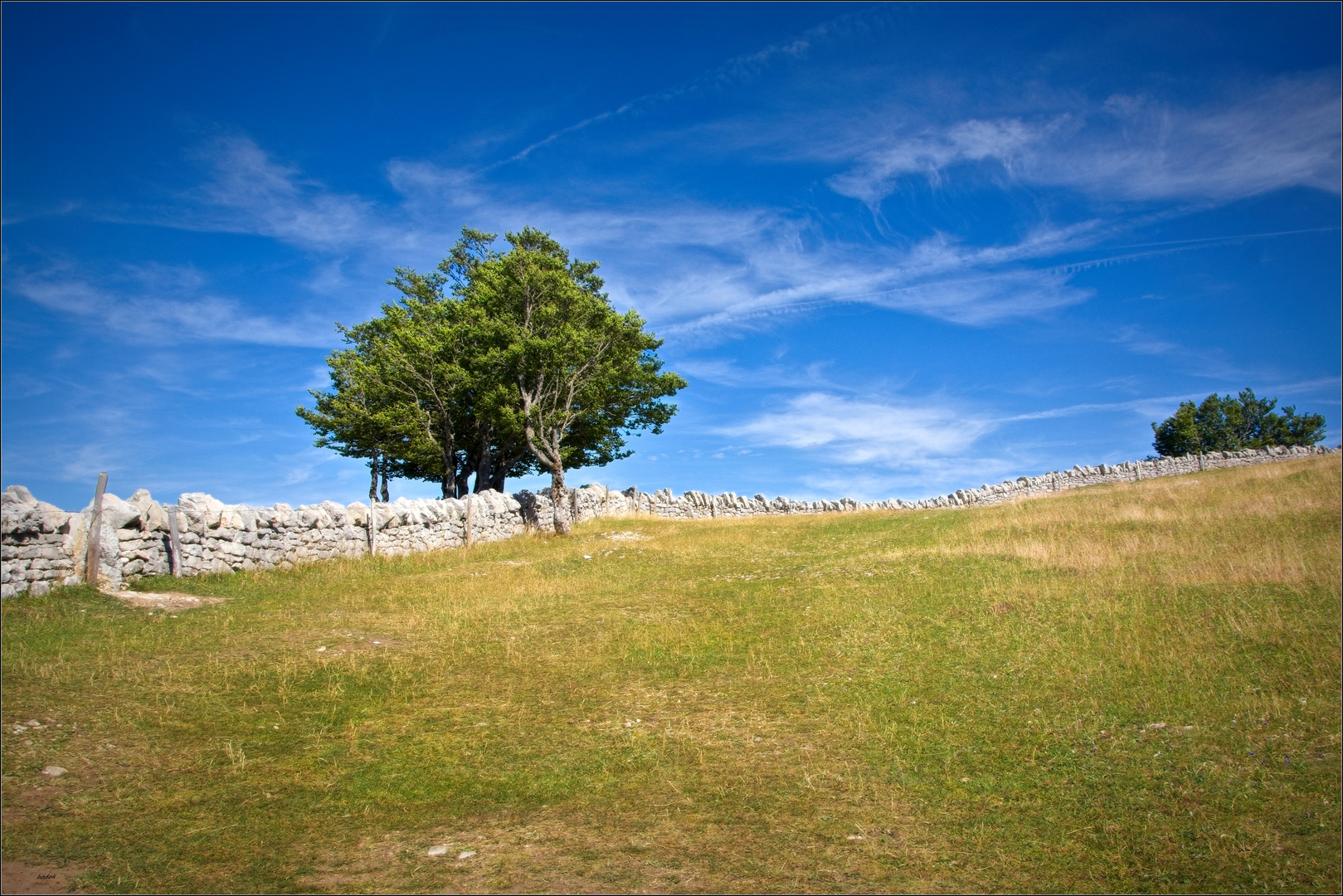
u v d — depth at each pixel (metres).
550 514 33.75
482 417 36.56
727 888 6.18
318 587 17.80
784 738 9.26
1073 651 11.42
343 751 8.69
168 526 17.03
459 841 6.86
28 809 6.95
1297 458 39.12
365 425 36.53
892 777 8.23
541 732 9.42
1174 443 67.75
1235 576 14.37
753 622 14.34
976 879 6.39
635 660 12.30
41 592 13.83
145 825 6.90
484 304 34.25
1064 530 21.17
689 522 33.75
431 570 21.09
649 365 38.59
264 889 5.99
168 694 9.89
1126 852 6.71
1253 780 7.66
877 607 14.50
